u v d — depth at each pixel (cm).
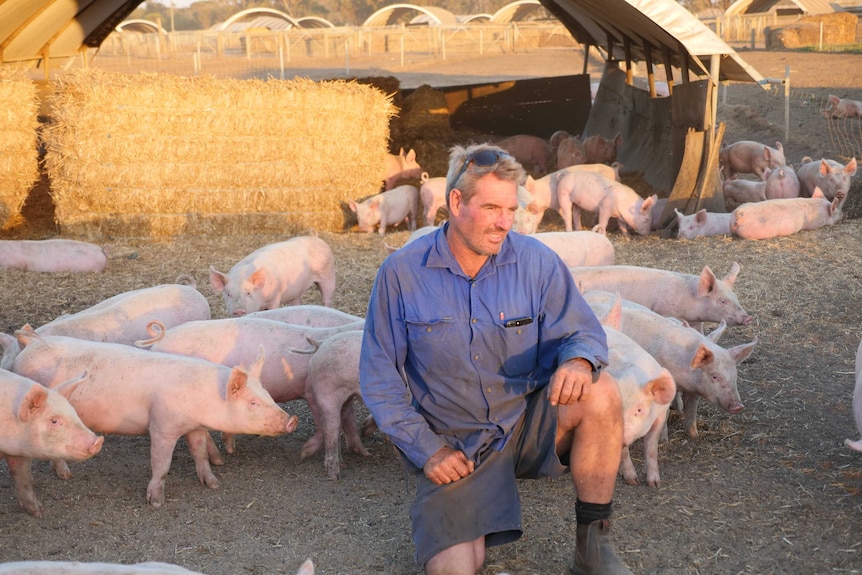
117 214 998
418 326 291
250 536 379
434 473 282
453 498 289
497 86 1811
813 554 350
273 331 488
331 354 442
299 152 1040
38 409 378
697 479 424
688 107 1098
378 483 437
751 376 557
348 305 750
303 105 1029
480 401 296
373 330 299
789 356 591
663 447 468
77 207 994
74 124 968
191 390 416
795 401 517
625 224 998
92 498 421
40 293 753
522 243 297
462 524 288
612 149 1355
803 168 1079
